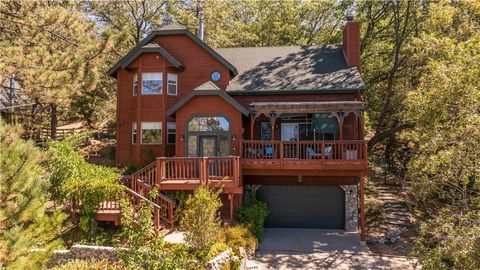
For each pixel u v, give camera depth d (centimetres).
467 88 880
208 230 986
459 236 745
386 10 2422
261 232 1461
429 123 988
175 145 1695
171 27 1866
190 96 1528
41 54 1026
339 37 2817
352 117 1680
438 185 982
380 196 1895
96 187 1153
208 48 1780
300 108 1492
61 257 1037
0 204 629
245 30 3216
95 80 1095
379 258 1235
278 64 1936
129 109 1850
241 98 1758
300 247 1330
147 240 909
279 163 1444
